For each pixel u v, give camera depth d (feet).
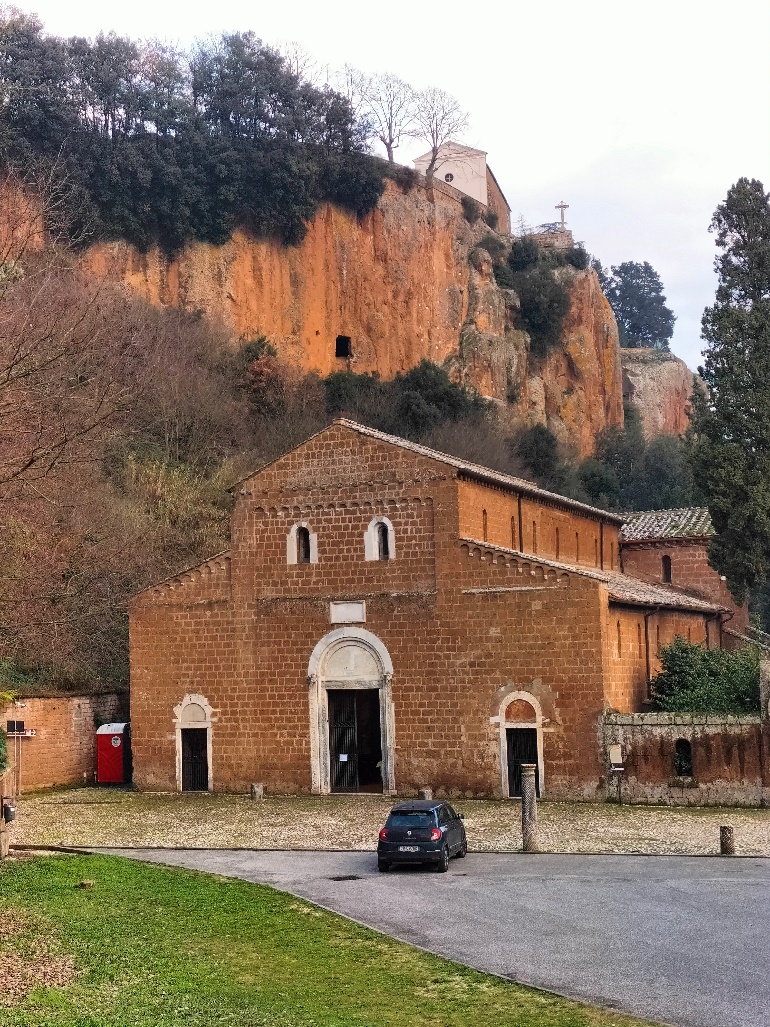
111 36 317.83
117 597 184.14
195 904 81.05
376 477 142.41
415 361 359.87
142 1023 54.65
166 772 148.56
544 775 131.03
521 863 97.66
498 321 380.78
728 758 125.08
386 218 359.66
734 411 179.42
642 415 492.13
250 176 325.62
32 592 136.05
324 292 342.85
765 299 183.21
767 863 94.32
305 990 62.23
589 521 189.26
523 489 157.17
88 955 67.05
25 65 288.92
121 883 87.35
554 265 409.28
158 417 232.94
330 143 353.92
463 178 431.84
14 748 147.54
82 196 283.38
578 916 77.25
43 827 122.01
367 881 91.30
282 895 84.64
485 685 134.51
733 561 180.55
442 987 62.75
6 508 100.94
